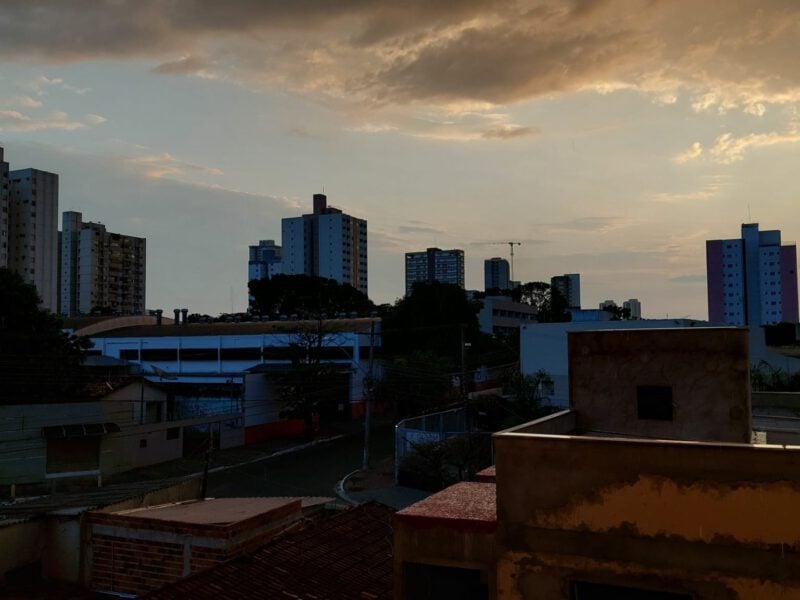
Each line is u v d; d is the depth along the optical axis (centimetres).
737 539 639
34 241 9844
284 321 6988
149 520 1209
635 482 682
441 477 3136
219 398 4884
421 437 3347
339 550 1216
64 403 3412
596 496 699
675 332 1079
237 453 4216
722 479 649
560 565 709
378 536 1327
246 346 5881
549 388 4316
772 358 4494
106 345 6419
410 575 812
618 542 686
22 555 1254
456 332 6078
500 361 6338
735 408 1033
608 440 696
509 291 11406
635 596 686
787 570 620
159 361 6225
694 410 1056
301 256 14662
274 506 1346
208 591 988
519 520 732
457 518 788
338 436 4884
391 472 3575
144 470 3666
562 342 4328
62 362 3722
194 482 1794
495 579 757
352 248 15000
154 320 7656
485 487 1009
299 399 4694
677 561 661
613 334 1121
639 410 1097
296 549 1181
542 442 726
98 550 1252
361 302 9662
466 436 3319
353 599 1033
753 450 639
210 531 1151
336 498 3030
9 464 3111
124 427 3538
